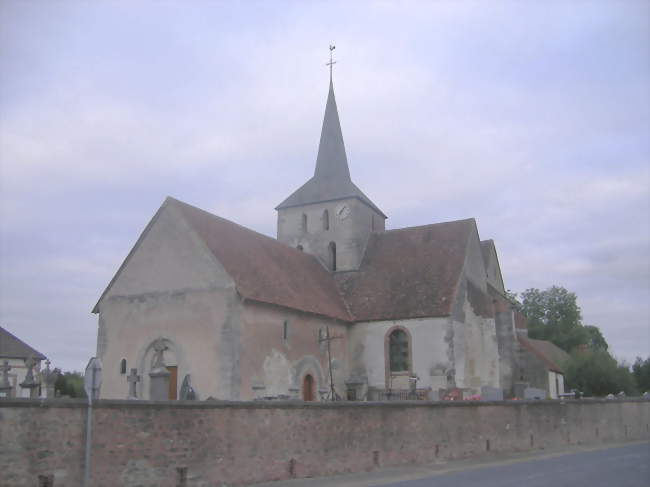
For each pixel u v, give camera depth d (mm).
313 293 35875
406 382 35750
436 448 24391
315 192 44500
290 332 32125
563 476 18906
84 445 14992
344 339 37344
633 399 39688
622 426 37875
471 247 41000
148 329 30250
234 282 28688
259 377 29297
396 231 43656
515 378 40469
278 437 19078
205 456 17156
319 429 20297
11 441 13875
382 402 22562
